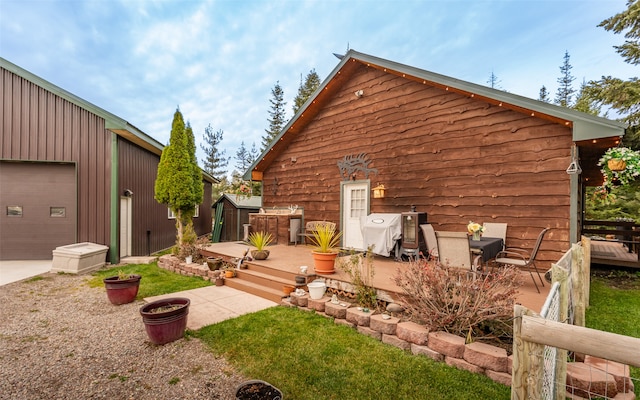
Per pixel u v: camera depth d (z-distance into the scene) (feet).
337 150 27.07
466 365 8.93
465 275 11.12
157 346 10.80
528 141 17.07
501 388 8.02
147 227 33.01
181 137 26.94
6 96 25.22
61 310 14.56
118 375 9.06
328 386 8.29
